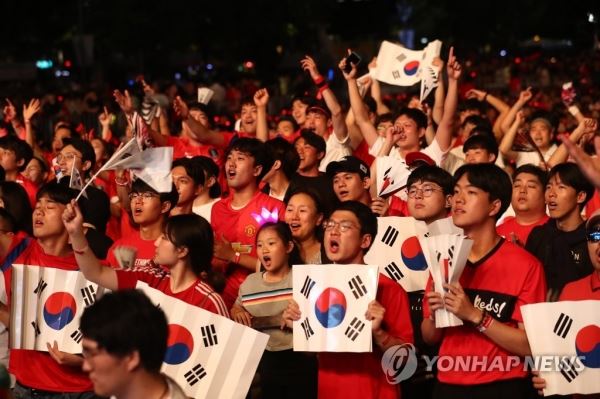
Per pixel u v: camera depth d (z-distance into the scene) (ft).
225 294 36.01
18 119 69.87
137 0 148.36
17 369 31.42
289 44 172.14
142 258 34.78
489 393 27.84
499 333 27.02
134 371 19.39
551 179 35.42
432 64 51.60
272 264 32.60
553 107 84.02
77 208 29.30
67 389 30.89
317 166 45.93
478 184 28.40
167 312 28.58
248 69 163.22
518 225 37.55
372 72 55.11
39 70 169.48
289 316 29.01
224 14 151.64
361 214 30.17
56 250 32.73
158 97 84.74
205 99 63.05
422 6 313.32
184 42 151.33
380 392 29.63
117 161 28.99
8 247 33.71
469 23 253.03
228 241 38.70
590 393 26.99
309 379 32.65
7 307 32.83
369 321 28.32
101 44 153.99
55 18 173.17
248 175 38.63
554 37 251.39
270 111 114.83
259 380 36.27
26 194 38.01
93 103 102.22
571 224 35.32
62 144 51.39
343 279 28.66
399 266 34.53
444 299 26.76
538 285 27.94
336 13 216.33
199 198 42.06
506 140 52.26
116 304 19.42
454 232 29.25
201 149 52.19
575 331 26.86
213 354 28.53
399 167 37.42
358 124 47.88
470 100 63.98
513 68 165.27
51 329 30.50
